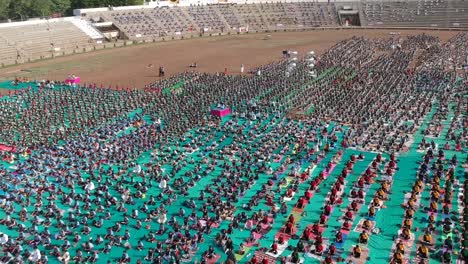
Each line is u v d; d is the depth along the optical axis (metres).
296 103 92.31
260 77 113.94
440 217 51.53
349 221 51.53
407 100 91.69
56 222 52.59
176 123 82.44
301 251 46.19
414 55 137.75
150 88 107.31
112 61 144.62
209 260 45.56
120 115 88.06
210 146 72.69
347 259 44.97
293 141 73.69
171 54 154.50
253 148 71.88
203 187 60.62
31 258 45.19
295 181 60.25
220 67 130.75
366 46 152.50
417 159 67.00
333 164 66.38
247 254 46.31
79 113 89.56
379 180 60.94
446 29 191.25
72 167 66.00
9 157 68.69
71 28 175.50
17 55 147.62
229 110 89.75
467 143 70.56
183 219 53.12
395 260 43.72
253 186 60.16
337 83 106.94
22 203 56.28
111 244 48.16
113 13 194.12
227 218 52.84
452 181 58.53
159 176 62.47
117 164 67.19
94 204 56.22
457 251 45.44
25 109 91.56
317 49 154.50
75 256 46.09
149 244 48.59
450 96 93.88
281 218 52.59
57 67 136.25
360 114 84.38
